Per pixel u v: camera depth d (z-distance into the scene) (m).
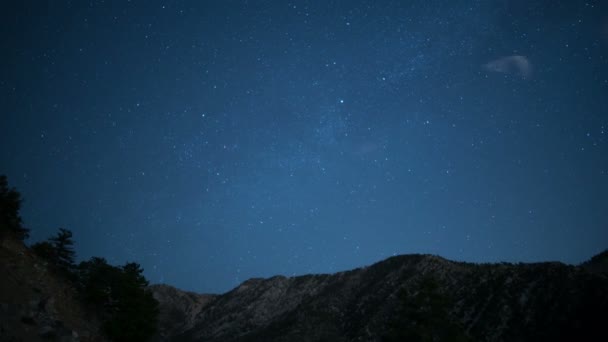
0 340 30.28
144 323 50.06
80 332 40.69
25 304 37.31
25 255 45.97
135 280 53.34
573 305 57.25
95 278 51.38
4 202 47.16
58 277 48.72
